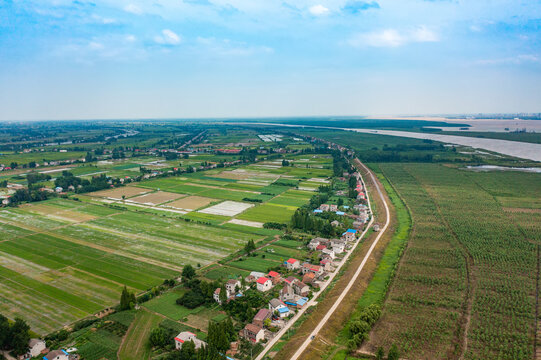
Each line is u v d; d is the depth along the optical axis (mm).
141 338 103938
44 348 98625
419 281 135500
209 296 124750
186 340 98750
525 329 104312
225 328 102500
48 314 116125
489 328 105625
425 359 93438
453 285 131250
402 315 113938
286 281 135875
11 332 99688
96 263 154750
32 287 133750
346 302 121000
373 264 151000
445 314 113688
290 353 95250
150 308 120250
